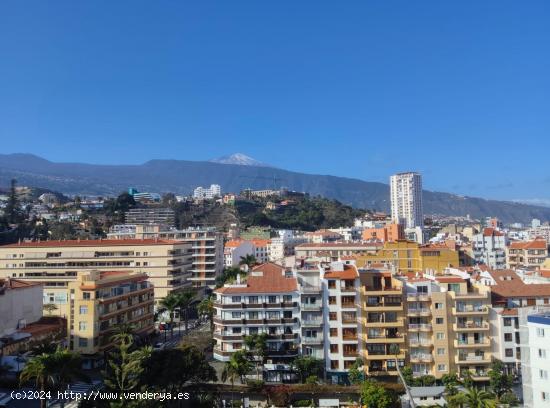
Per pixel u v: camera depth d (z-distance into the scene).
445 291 117.44
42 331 130.75
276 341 119.75
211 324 162.88
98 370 125.62
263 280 128.62
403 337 115.19
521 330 84.75
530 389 81.94
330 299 118.56
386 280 120.12
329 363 116.75
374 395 95.00
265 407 104.56
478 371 113.62
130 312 147.38
